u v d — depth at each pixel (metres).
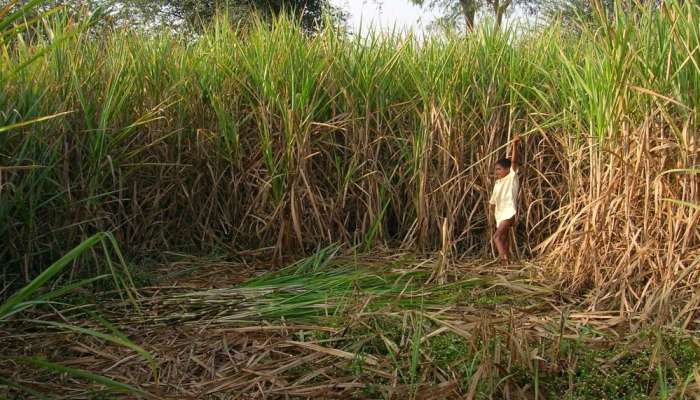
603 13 5.46
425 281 6.23
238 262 7.27
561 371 3.98
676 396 3.57
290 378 4.05
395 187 7.91
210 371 4.17
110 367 4.20
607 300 5.35
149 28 8.82
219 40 8.51
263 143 7.41
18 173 5.78
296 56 7.79
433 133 7.71
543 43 8.24
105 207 7.20
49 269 2.94
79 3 6.94
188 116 7.89
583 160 6.83
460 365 3.99
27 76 6.29
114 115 6.68
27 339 4.66
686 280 5.01
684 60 5.11
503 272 6.67
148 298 5.62
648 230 5.28
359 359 4.12
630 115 5.45
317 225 7.59
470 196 7.86
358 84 7.96
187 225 7.83
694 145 5.00
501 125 7.93
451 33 8.65
